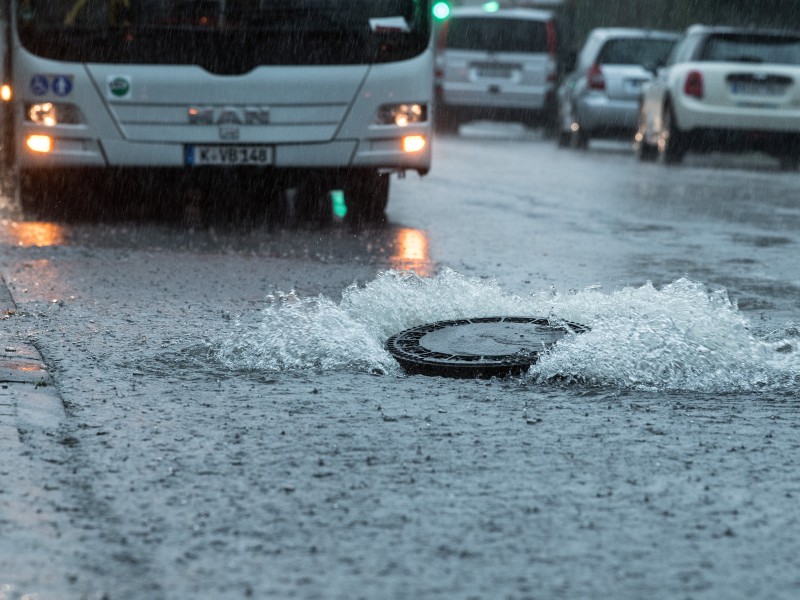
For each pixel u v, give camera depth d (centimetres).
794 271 2389
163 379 1406
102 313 1805
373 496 997
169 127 3016
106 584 820
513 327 1556
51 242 2612
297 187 3356
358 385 1380
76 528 918
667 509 972
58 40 3009
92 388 1357
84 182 3194
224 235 2822
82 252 2445
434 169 4950
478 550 883
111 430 1188
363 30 3058
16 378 1378
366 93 3059
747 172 5169
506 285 2167
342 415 1253
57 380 1394
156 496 993
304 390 1356
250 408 1279
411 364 1439
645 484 1034
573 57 6594
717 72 5388
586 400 1323
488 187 4191
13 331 1661
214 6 3003
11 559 857
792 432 1206
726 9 8562
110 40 3002
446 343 1498
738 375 1404
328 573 841
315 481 1035
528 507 973
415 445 1146
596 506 977
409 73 3088
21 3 3038
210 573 840
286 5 3025
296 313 1550
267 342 1501
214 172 3052
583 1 10850
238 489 1012
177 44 3003
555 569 850
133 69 3000
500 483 1033
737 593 815
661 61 6216
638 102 6419
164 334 1655
